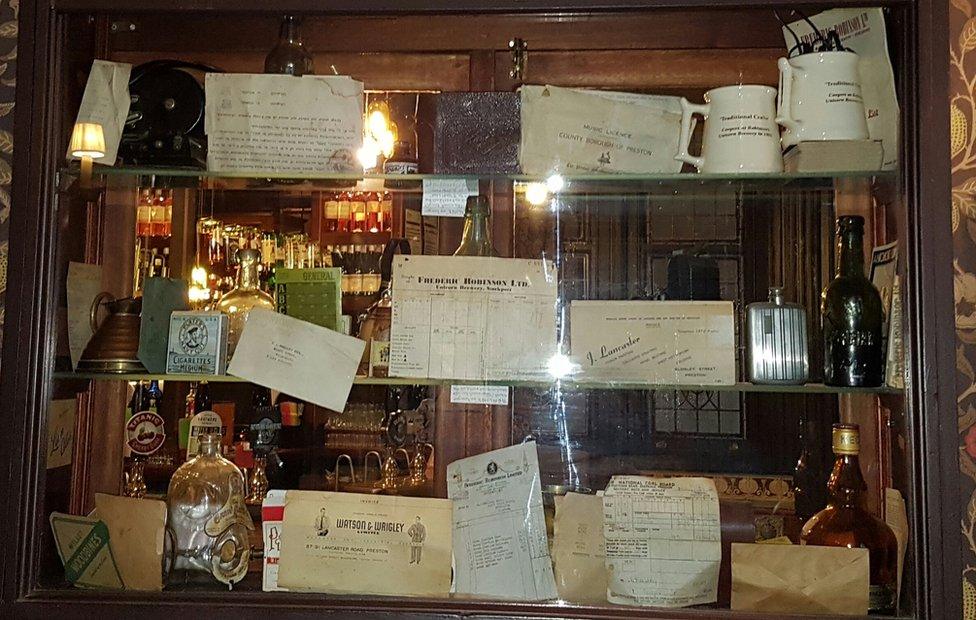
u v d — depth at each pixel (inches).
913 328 39.0
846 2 41.3
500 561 44.5
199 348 47.3
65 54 43.5
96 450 48.1
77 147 44.4
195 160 48.0
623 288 48.8
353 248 51.5
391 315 47.9
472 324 47.8
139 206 52.1
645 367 47.6
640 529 43.9
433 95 49.5
